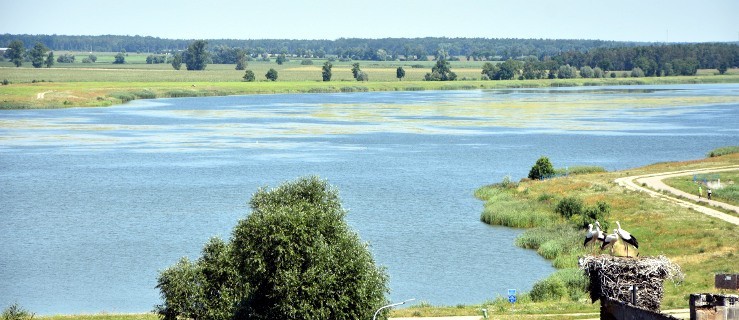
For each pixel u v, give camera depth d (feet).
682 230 579.48
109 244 590.96
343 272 335.47
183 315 349.41
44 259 550.36
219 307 343.46
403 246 577.02
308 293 325.01
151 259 549.95
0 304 453.17
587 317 368.07
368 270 343.46
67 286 489.67
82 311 440.86
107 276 510.17
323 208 387.96
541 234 592.19
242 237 343.26
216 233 625.41
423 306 420.36
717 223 592.60
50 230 636.89
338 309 330.54
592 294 243.81
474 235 614.34
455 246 578.66
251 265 334.24
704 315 230.48
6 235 619.67
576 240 568.41
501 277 499.92
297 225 336.08
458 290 472.03
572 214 647.15
